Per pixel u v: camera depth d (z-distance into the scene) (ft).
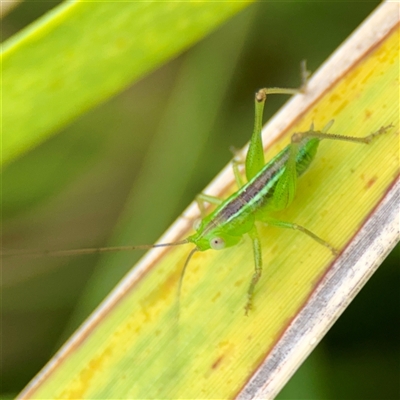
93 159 0.41
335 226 0.34
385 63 0.35
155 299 0.35
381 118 0.34
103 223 0.41
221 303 0.35
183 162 0.40
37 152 0.40
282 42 0.40
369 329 0.37
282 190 0.35
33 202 0.40
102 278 0.40
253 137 0.36
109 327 0.35
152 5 0.33
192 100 0.40
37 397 0.35
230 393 0.34
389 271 0.37
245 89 0.41
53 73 0.33
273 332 0.34
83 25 0.33
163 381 0.34
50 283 0.41
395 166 0.34
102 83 0.34
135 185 0.40
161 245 0.35
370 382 0.36
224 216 0.35
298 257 0.34
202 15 0.34
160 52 0.34
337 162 0.35
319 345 0.37
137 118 0.41
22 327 0.40
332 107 0.35
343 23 0.40
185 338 0.35
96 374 0.35
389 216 0.33
